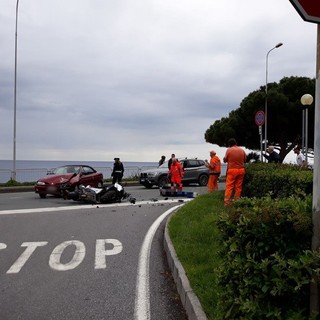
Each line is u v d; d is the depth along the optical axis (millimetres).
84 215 11531
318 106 2662
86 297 5051
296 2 2537
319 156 2676
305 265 2562
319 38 2637
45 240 8250
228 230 3305
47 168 25766
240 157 11164
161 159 24562
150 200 16016
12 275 6004
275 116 36688
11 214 11750
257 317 2787
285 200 3273
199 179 24812
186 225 8375
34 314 4535
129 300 4926
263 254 2943
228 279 3307
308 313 2686
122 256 7035
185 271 5309
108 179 26719
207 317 3805
